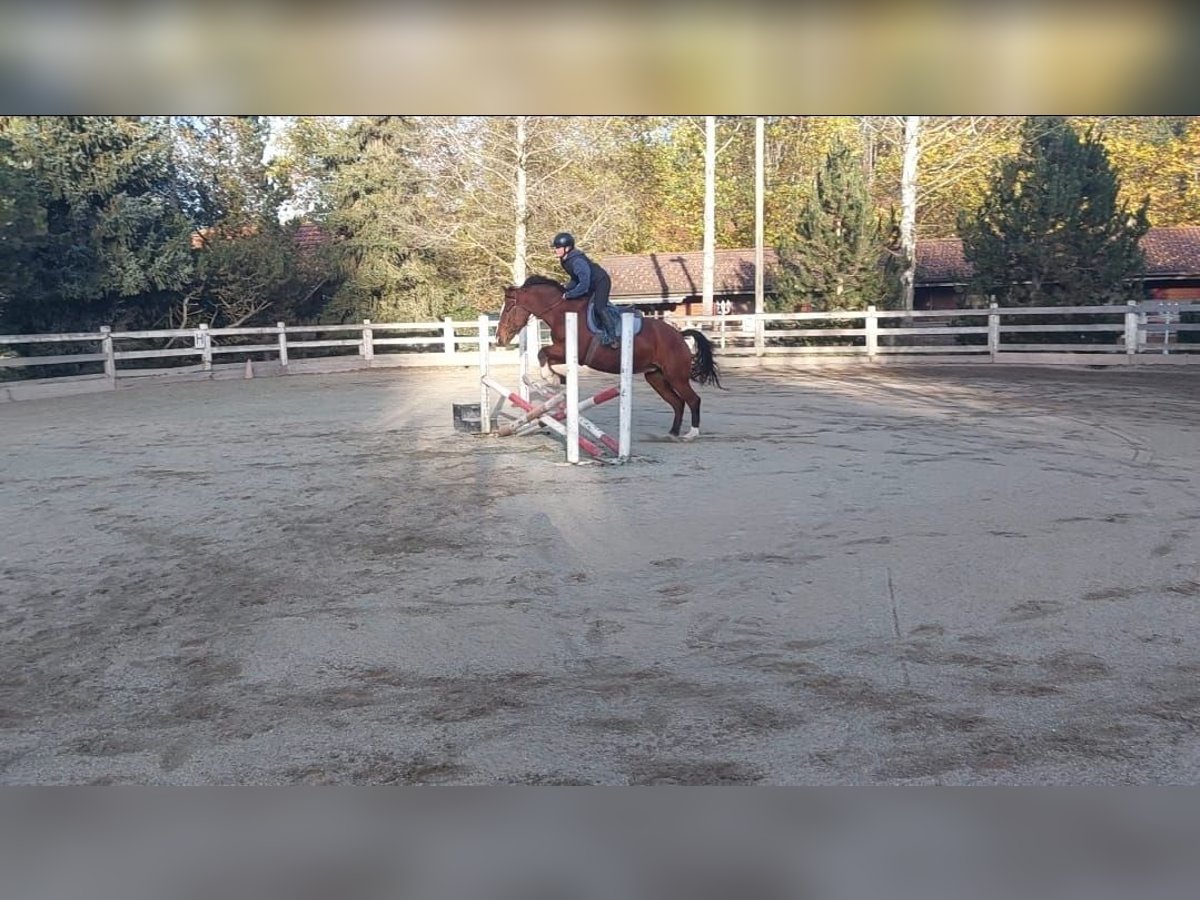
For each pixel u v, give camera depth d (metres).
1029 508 7.85
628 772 3.77
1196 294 33.41
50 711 4.45
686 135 44.38
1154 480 8.88
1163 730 3.99
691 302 37.00
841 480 9.07
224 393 19.28
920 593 5.78
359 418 14.46
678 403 11.60
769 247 41.59
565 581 6.18
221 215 31.69
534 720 4.22
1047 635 5.07
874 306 26.56
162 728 4.25
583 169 33.03
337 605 5.81
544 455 10.64
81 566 6.80
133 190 26.50
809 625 5.30
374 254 32.53
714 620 5.42
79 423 14.77
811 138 43.59
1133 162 42.06
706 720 4.18
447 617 5.56
